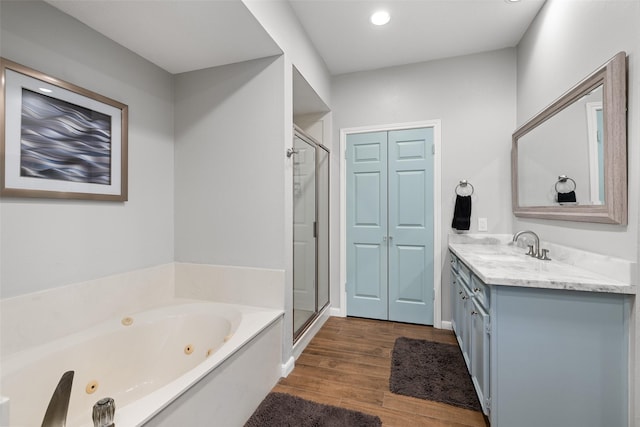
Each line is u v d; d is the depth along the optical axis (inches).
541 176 82.7
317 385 76.9
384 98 121.0
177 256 92.6
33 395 53.1
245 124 84.9
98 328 68.1
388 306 122.1
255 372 67.7
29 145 56.6
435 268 115.4
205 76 88.9
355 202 125.5
